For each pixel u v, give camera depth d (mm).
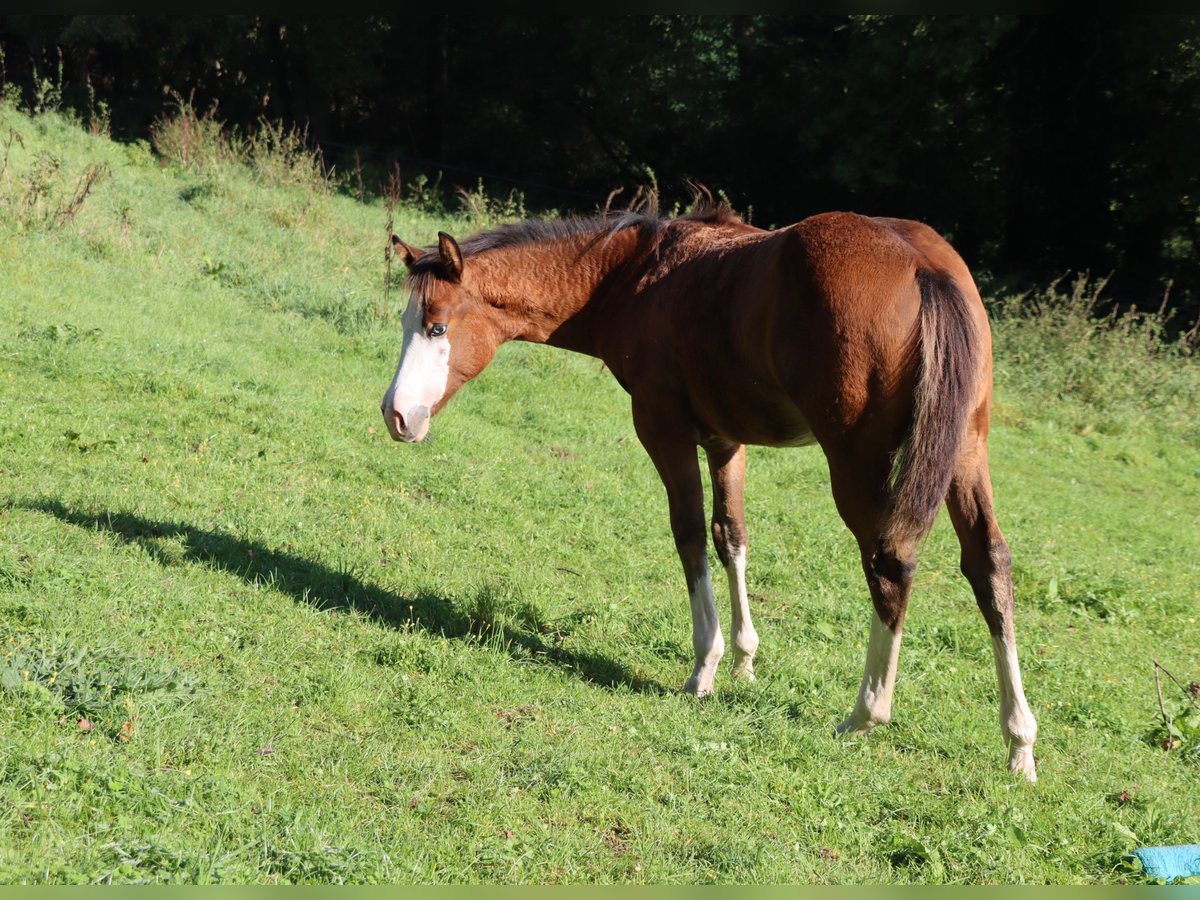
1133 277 21984
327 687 4422
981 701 5324
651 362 4930
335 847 3270
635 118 26109
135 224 13797
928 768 4449
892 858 3715
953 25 18328
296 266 13969
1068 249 22234
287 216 16359
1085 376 13953
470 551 6562
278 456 7512
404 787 3746
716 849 3605
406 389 5062
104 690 3941
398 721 4277
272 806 3480
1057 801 4113
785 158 25062
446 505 7305
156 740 3740
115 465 6773
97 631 4496
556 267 5273
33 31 28391
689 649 5562
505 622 5504
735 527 5188
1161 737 4980
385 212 19078
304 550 6066
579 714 4547
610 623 5773
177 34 28531
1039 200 22016
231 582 5395
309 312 12164
